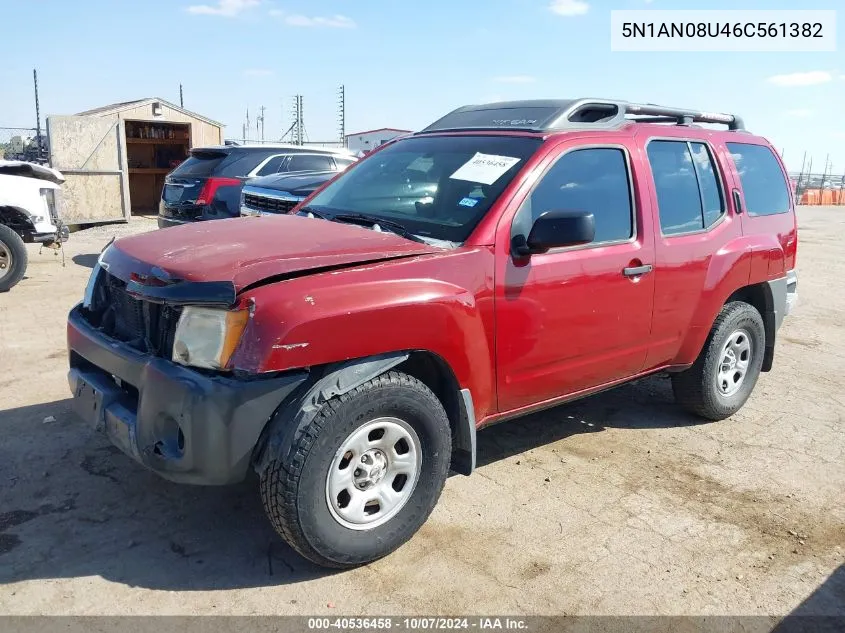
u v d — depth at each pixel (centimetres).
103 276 365
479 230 348
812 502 404
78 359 363
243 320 281
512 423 502
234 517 357
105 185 1628
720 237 473
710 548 353
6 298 808
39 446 420
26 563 312
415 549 338
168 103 1858
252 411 281
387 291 305
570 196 387
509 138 403
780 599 316
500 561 332
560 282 373
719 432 502
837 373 652
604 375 421
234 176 1008
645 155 431
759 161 534
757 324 518
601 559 338
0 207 870
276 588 305
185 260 304
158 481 388
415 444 326
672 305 442
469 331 333
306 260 303
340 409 291
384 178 428
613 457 452
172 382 285
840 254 1500
